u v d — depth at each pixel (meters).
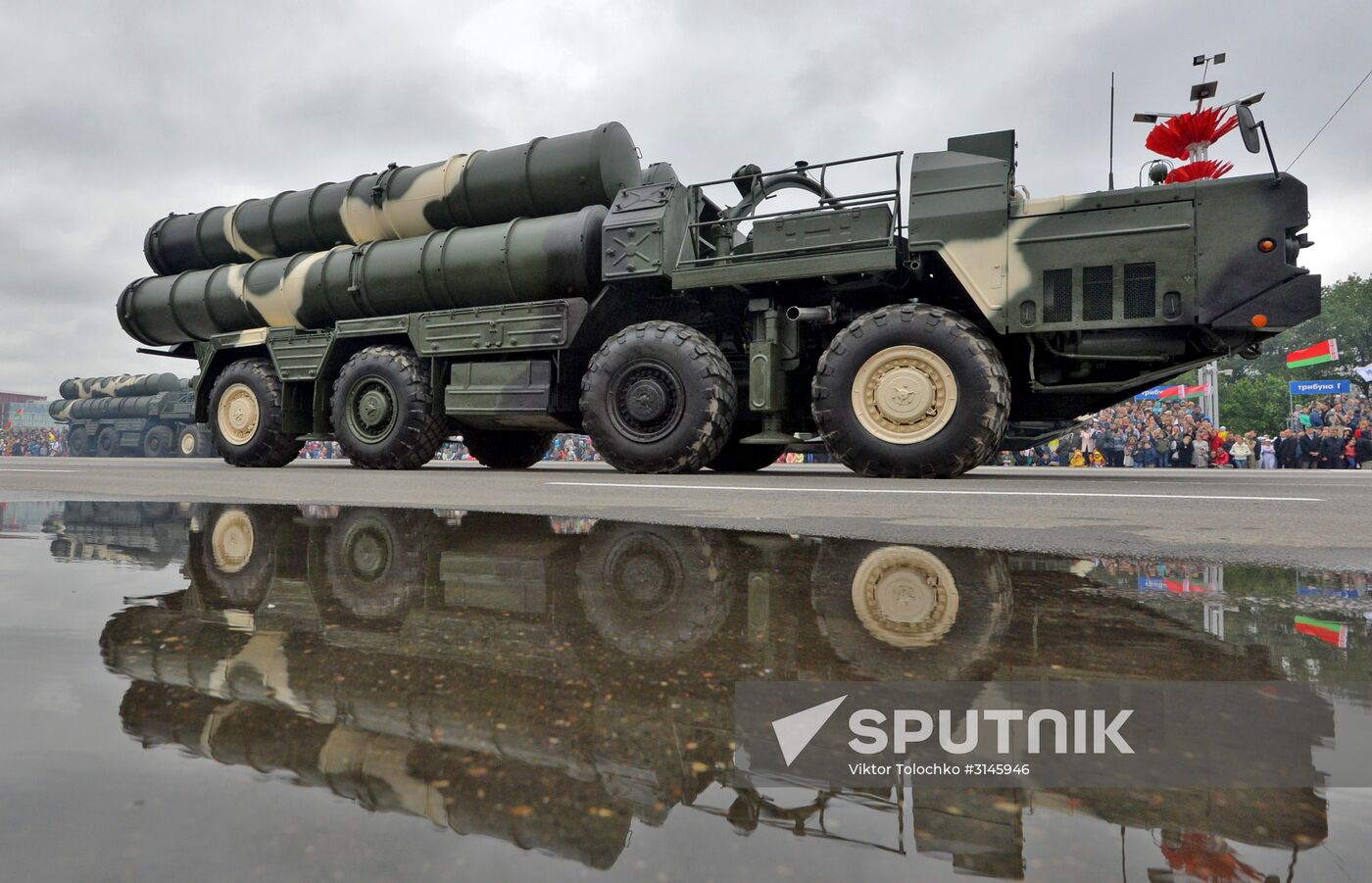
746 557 1.48
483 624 0.90
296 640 0.81
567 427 7.01
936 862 0.33
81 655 0.74
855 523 2.13
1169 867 0.33
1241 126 4.51
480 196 6.97
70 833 0.35
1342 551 1.58
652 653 0.77
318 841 0.35
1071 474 7.12
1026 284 4.83
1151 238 4.61
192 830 0.36
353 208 7.56
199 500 2.94
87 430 27.42
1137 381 5.01
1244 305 4.45
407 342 7.39
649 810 0.40
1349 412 16.05
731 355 6.56
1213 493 3.41
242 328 8.31
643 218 6.01
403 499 3.03
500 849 0.34
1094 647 0.80
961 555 1.51
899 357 4.89
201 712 0.57
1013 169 5.10
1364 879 0.31
